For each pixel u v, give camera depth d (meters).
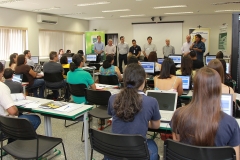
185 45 8.05
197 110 1.28
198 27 10.70
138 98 1.66
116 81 4.64
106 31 12.52
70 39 11.64
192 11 9.53
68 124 4.11
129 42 12.05
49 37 10.39
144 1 7.22
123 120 1.68
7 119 2.03
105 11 9.40
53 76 5.25
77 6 8.14
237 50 2.62
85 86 3.60
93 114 3.20
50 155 2.88
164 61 3.04
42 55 10.11
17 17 8.83
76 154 2.98
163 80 3.00
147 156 1.63
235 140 1.29
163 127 1.98
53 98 5.67
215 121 1.25
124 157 1.68
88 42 11.70
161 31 11.33
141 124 1.69
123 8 8.62
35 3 7.52
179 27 11.01
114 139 1.66
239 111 2.33
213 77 1.27
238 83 2.69
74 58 3.69
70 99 5.68
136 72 1.71
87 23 12.75
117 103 1.67
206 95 1.27
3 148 2.18
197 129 1.27
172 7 8.44
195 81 1.32
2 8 8.25
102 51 9.47
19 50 9.05
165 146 1.45
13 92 3.11
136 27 11.80
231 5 8.00
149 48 9.17
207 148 1.25
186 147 1.31
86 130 2.59
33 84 5.27
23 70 5.03
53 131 3.78
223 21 10.28
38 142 2.06
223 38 10.17
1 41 8.34
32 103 2.68
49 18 9.92
